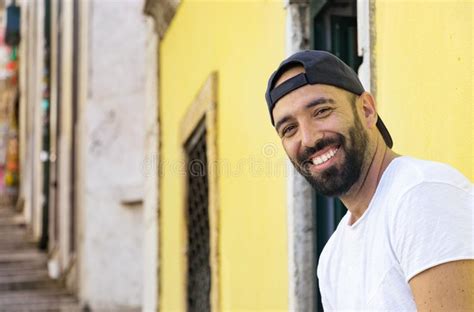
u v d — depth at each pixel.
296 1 4.75
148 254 8.59
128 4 12.12
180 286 7.35
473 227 2.43
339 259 2.83
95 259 12.04
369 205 2.69
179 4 7.37
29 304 12.75
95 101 12.18
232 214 5.78
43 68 18.91
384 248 2.58
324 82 2.74
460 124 3.10
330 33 4.79
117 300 11.82
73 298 13.06
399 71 3.57
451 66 3.17
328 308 2.92
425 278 2.42
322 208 4.68
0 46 29.86
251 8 5.38
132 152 11.92
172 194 7.75
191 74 7.00
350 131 2.74
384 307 2.55
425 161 2.64
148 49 8.80
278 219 4.86
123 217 11.92
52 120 17.73
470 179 3.02
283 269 4.78
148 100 8.69
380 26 3.77
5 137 28.20
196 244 6.99
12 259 16.30
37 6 21.66
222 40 6.04
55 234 16.11
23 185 24.09
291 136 2.80
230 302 5.80
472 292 2.39
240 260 5.60
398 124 3.58
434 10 3.30
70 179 14.11
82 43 13.08
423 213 2.47
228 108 5.88
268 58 5.05
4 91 28.80
